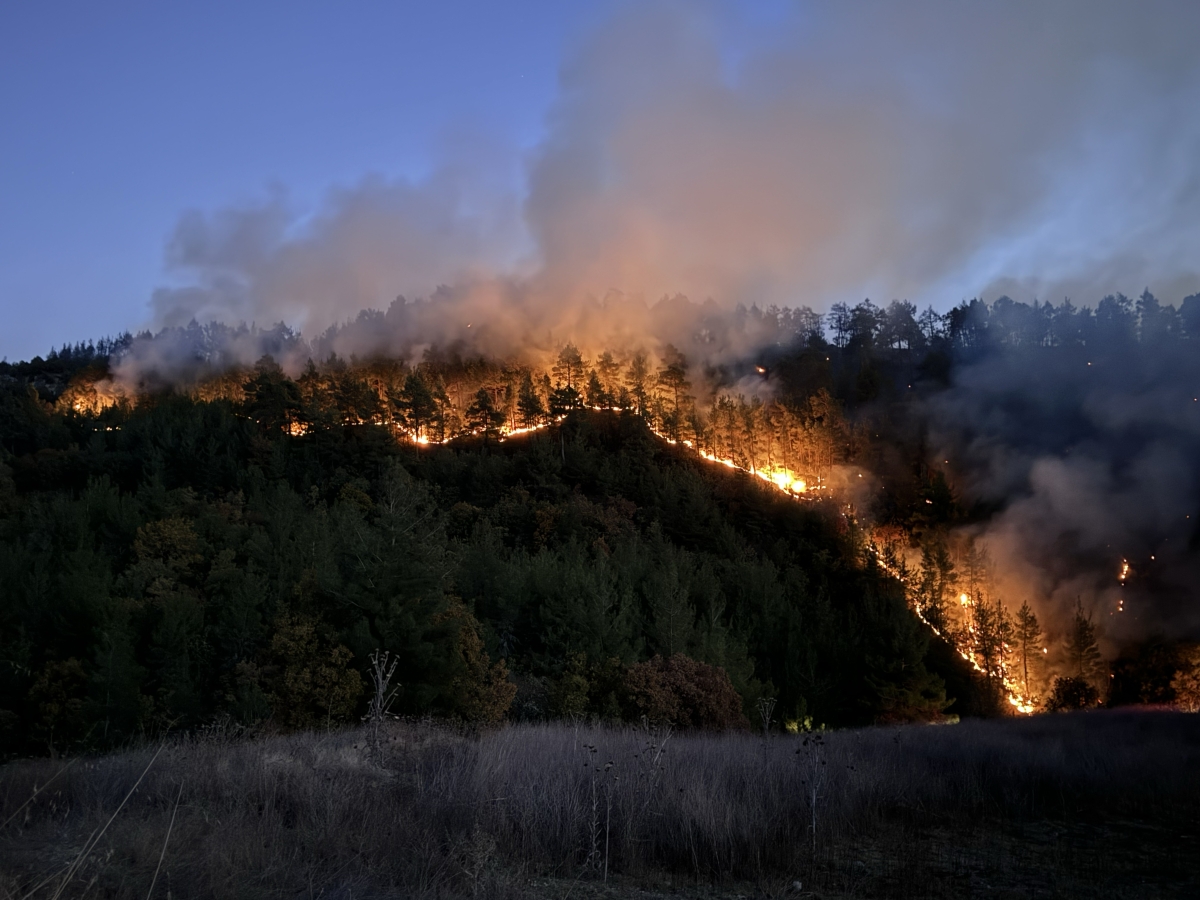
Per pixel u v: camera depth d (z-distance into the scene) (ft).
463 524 222.69
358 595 78.43
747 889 20.29
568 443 322.34
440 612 81.30
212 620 116.06
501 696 78.95
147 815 21.22
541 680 104.83
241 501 201.16
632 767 28.19
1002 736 50.93
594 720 64.03
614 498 258.98
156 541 141.59
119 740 82.23
